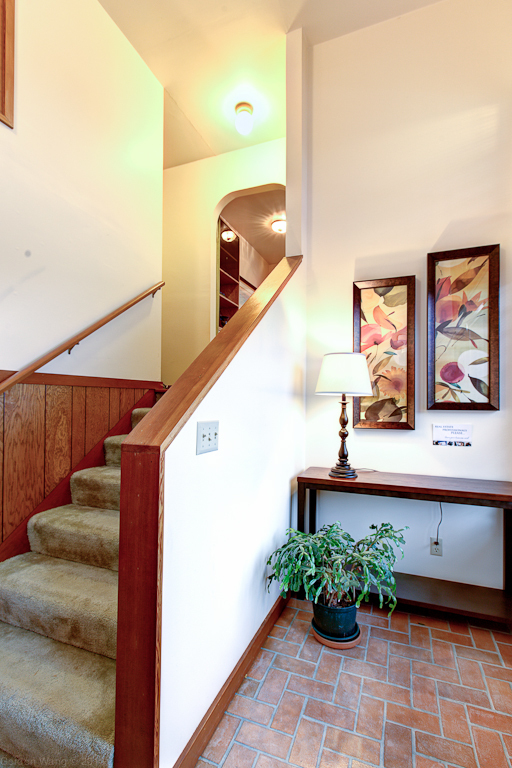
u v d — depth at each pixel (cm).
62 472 194
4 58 162
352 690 141
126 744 92
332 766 111
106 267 226
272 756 114
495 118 209
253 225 473
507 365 203
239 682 142
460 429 212
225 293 443
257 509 163
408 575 217
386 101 233
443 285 214
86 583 144
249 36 238
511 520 198
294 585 162
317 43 250
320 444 246
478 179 212
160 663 92
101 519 171
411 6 222
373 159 236
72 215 201
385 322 227
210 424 118
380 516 228
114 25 229
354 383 197
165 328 371
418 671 151
